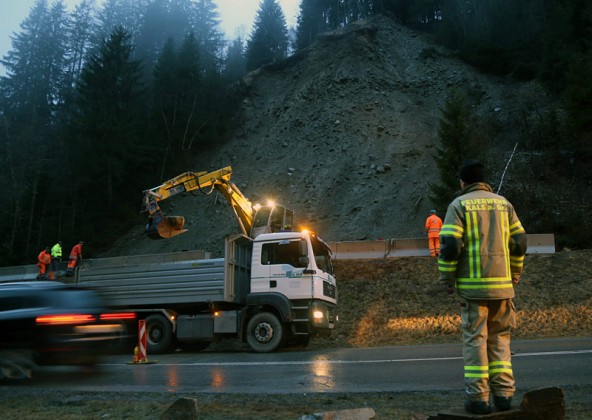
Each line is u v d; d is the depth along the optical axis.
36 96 68.44
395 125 41.59
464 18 54.56
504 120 37.91
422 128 40.88
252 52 72.88
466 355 4.01
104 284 15.16
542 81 39.22
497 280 3.99
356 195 35.12
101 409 6.16
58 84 71.38
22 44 76.00
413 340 14.22
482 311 4.00
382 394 6.71
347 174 37.31
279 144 43.69
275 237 13.48
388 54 52.75
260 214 16.92
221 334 13.75
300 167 39.84
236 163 44.22
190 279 14.16
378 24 58.06
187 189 16.16
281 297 12.99
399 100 45.44
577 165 29.09
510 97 40.59
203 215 37.81
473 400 3.89
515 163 30.41
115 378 9.09
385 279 18.56
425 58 50.47
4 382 8.50
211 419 5.48
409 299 16.94
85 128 45.06
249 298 13.23
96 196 44.41
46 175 46.06
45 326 8.41
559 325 14.03
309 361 10.55
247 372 9.43
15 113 67.06
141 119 51.31
